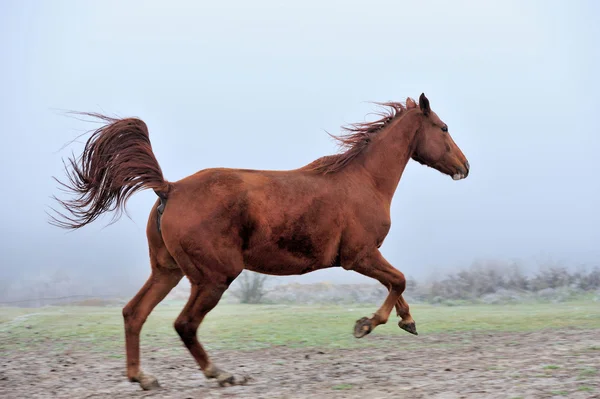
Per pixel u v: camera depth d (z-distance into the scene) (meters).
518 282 20.72
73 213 8.36
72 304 19.88
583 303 17.30
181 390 8.12
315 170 8.95
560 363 8.66
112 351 11.15
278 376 8.89
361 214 8.91
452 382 7.88
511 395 7.05
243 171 8.53
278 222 8.34
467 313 14.99
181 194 8.22
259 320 14.07
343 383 8.21
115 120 8.39
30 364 10.08
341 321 13.86
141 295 8.43
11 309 17.58
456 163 10.06
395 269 9.12
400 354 10.37
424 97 9.86
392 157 9.52
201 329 13.10
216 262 8.09
